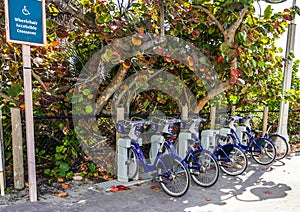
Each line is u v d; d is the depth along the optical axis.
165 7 3.98
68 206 2.99
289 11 4.39
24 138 3.83
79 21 3.91
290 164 4.87
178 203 3.14
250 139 4.95
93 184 3.67
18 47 3.90
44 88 4.02
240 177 4.12
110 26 3.72
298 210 3.00
